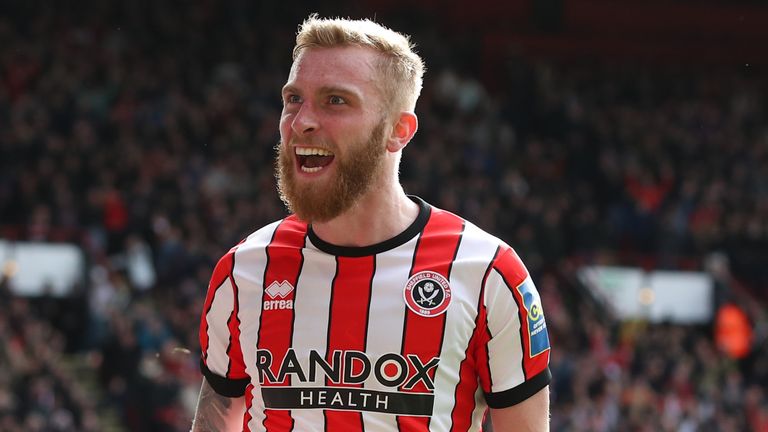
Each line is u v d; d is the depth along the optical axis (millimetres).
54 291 29547
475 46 47375
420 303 4844
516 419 4965
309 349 4855
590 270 35812
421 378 4793
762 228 39469
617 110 45188
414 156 35500
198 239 29828
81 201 30656
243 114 36844
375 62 4781
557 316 31969
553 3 51938
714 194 40062
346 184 4742
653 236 38719
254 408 5020
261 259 5074
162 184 31766
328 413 4809
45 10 37531
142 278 29031
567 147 42875
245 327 5020
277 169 4945
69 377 26438
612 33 52688
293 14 43375
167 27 39219
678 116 45938
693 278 37031
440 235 5004
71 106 33688
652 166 41750
